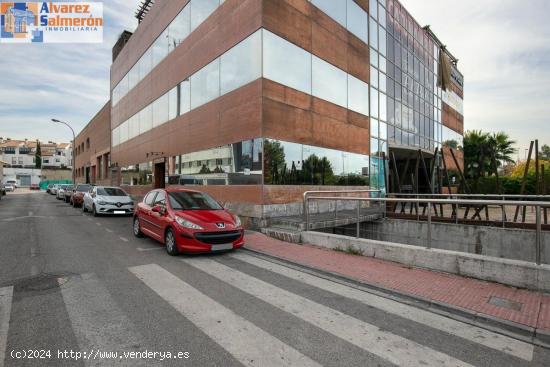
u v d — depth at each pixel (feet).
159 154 59.41
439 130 82.28
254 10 33.83
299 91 37.11
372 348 9.98
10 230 31.60
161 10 58.70
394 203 48.49
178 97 51.39
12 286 14.83
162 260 20.40
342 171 44.19
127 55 82.07
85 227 34.47
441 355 9.69
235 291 14.90
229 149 37.55
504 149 96.89
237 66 36.32
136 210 28.84
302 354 9.50
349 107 46.52
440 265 18.26
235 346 9.84
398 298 14.60
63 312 12.01
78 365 8.59
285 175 34.71
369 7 53.21
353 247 22.62
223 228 21.75
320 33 41.04
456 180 90.27
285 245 25.35
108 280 15.97
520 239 29.27
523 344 10.56
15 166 273.33
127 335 10.36
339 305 13.57
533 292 14.90
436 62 82.23
